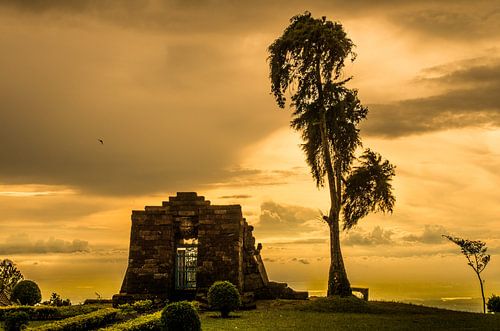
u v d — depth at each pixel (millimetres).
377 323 25594
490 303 33969
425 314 30188
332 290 35562
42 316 29062
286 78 39344
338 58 38188
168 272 35688
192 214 36812
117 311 27609
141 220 36750
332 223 37281
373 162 40688
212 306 28062
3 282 46125
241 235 37094
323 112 38688
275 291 37250
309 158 40125
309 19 39781
